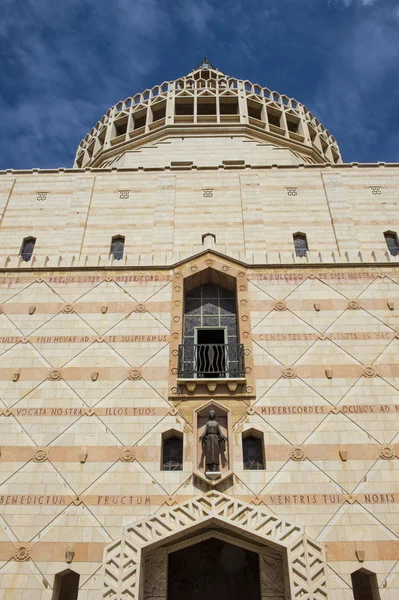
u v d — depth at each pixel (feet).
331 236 70.33
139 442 50.01
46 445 49.90
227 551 49.44
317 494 46.80
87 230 71.41
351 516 45.68
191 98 109.19
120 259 68.59
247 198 73.97
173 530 44.45
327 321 57.62
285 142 102.01
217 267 62.18
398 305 58.70
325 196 74.28
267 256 64.23
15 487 47.55
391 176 76.28
